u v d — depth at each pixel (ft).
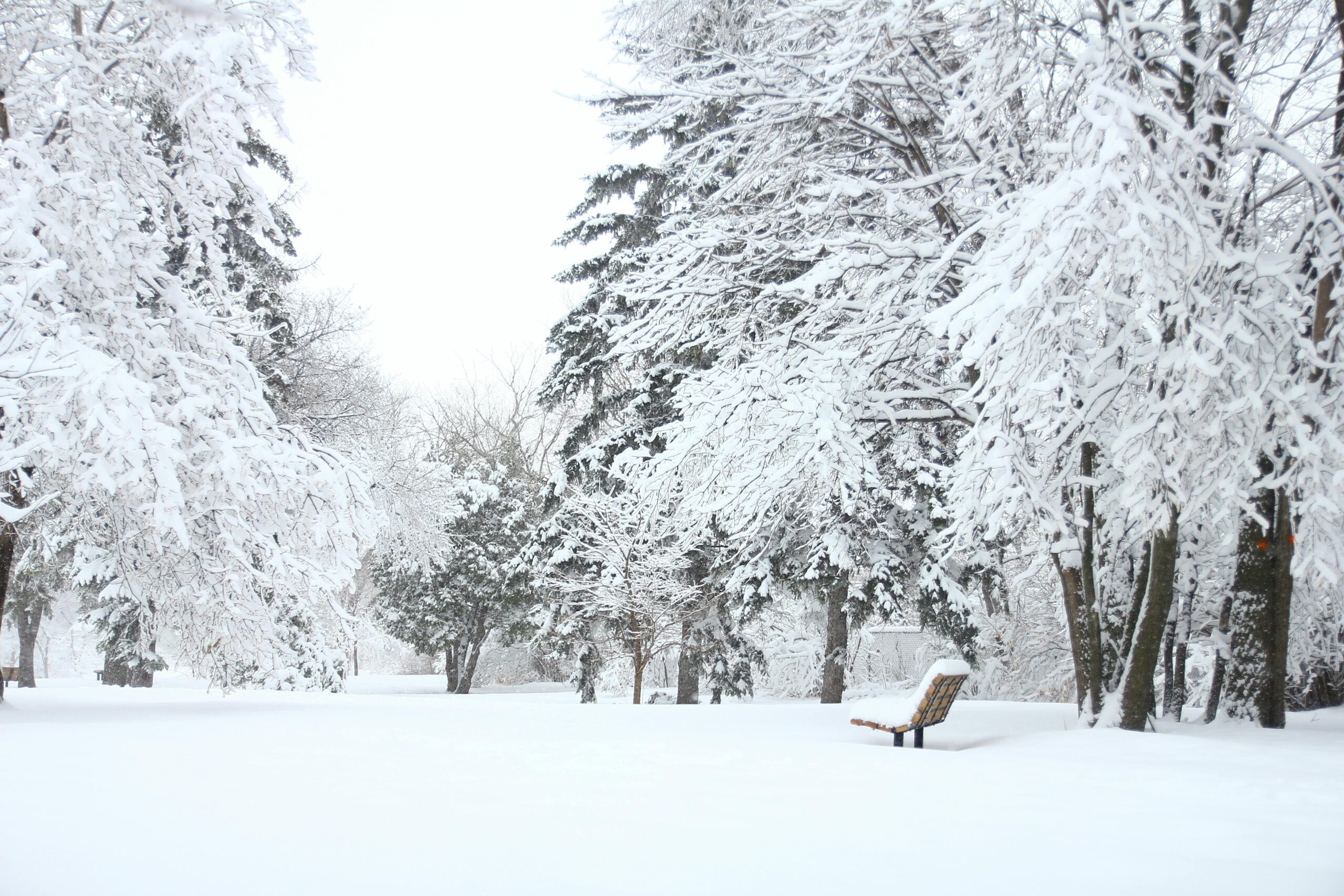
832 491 34.37
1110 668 31.24
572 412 134.31
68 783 14.65
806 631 79.87
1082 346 30.55
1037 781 16.76
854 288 36.99
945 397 35.96
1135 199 22.95
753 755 20.27
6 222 27.89
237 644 34.30
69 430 27.43
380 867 9.70
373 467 84.58
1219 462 25.77
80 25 34.88
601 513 62.08
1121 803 14.44
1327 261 27.55
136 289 33.14
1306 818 13.17
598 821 12.16
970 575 56.08
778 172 37.40
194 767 16.66
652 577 60.90
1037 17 29.60
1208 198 26.43
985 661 74.54
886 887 9.20
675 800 13.91
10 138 32.58
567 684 120.26
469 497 107.34
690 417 38.09
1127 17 25.79
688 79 42.93
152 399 32.07
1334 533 26.86
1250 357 26.66
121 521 33.24
